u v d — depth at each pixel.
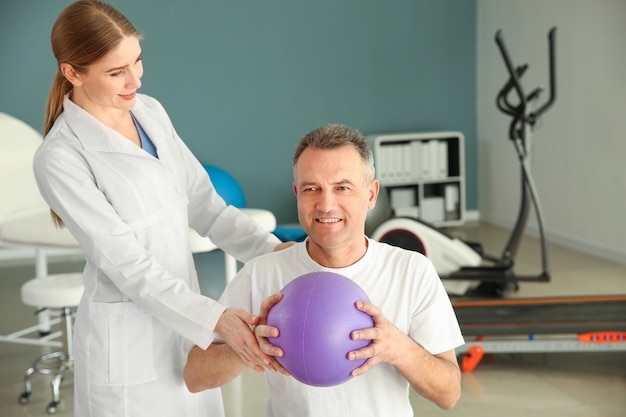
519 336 4.06
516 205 6.96
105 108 1.94
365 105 7.22
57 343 4.11
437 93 7.37
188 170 2.17
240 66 6.88
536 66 6.52
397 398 1.60
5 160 4.18
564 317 3.63
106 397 1.94
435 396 1.58
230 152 6.96
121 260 1.84
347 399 1.58
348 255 1.61
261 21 6.88
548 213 6.50
